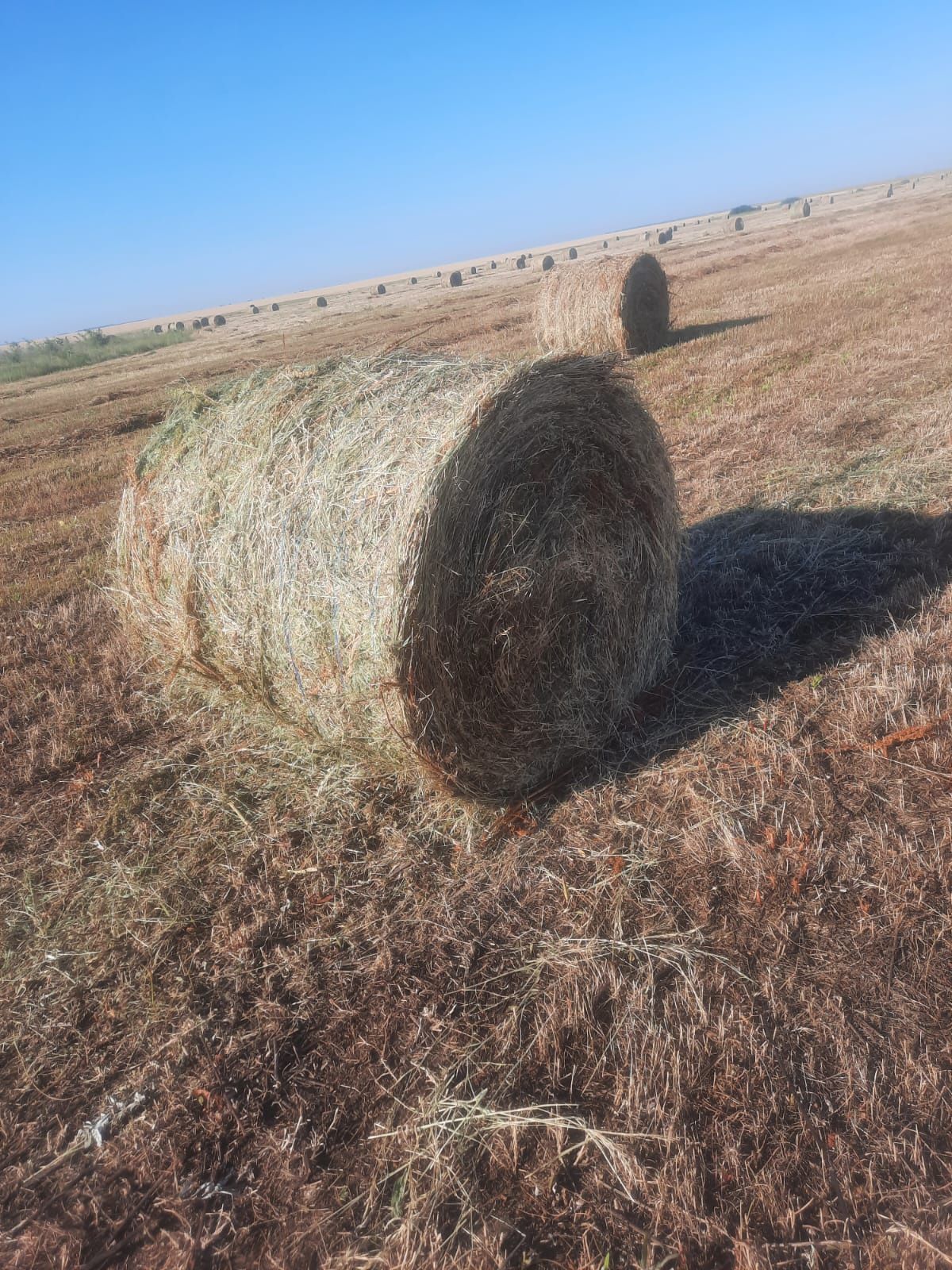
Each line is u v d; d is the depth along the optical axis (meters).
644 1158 2.52
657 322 15.84
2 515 10.98
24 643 6.82
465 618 3.88
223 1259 2.40
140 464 4.96
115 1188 2.63
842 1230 2.29
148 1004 3.26
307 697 4.04
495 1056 2.89
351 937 3.47
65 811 4.52
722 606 5.90
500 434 3.88
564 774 4.48
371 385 4.30
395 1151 2.63
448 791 4.11
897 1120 2.52
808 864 3.50
